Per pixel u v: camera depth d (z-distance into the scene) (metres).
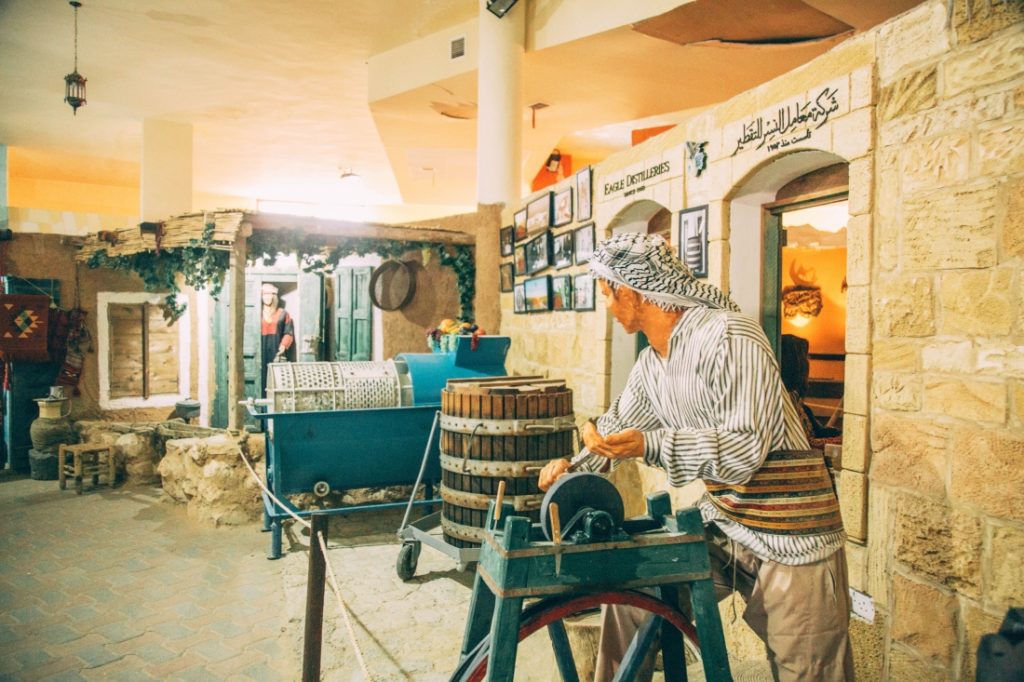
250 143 11.30
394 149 10.82
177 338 8.88
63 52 7.78
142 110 9.66
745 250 3.48
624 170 4.42
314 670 2.56
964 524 2.13
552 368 5.67
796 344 4.16
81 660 3.32
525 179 11.95
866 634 2.49
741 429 1.67
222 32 7.41
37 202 13.16
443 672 3.09
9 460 7.57
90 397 8.24
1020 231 1.96
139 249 7.15
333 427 4.81
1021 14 1.95
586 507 1.71
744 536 1.84
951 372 2.17
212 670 3.22
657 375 1.97
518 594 1.58
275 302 8.62
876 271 2.47
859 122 2.52
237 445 5.60
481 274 7.08
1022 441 1.96
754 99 3.14
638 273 1.83
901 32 2.36
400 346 7.48
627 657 1.89
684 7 5.79
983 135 2.07
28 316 7.56
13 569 4.51
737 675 2.70
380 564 4.51
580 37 6.53
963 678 2.12
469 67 7.34
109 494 6.48
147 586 4.22
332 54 8.07
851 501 2.55
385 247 7.04
